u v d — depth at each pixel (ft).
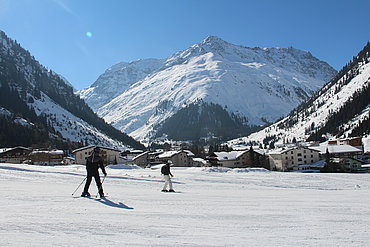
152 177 96.22
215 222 23.29
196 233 19.56
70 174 91.40
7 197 35.78
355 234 18.94
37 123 630.33
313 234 19.12
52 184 59.82
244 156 370.73
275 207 31.96
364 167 303.68
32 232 19.12
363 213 27.71
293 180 124.47
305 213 27.76
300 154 354.33
